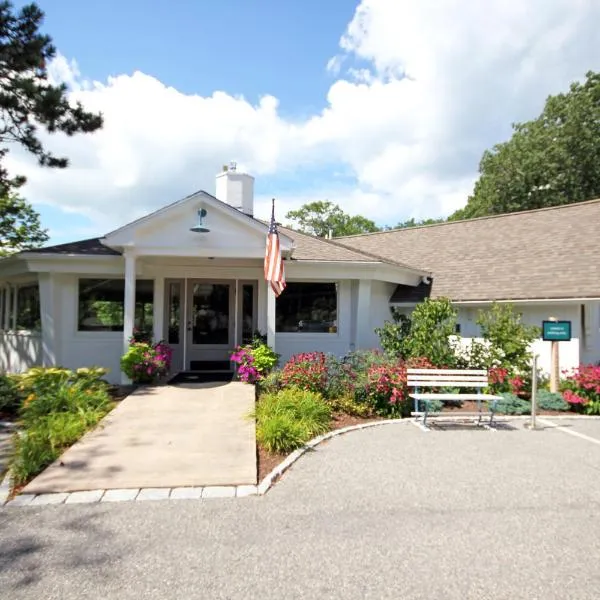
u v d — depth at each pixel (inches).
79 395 363.6
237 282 581.6
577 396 424.8
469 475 252.1
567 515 202.7
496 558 166.1
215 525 191.2
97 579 152.6
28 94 534.6
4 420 370.6
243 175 676.1
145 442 295.6
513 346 454.6
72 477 240.2
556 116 1425.9
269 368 472.7
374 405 397.7
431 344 446.9
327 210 2514.8
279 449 287.0
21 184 609.9
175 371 555.2
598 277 490.3
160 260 522.3
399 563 162.6
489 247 662.5
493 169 1486.2
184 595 144.0
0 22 518.9
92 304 530.3
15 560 164.4
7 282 607.8
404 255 742.5
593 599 142.6
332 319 565.9
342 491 228.4
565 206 685.3
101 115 575.8
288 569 158.4
